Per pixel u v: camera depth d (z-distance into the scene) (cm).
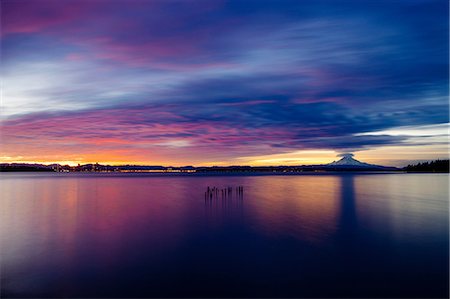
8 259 1694
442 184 8338
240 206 3744
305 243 1989
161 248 1891
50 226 2564
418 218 2872
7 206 3794
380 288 1303
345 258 1675
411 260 1642
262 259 1670
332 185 8019
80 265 1592
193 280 1392
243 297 1230
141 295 1254
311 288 1305
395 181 10350
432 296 1230
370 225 2541
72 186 7600
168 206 3772
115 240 2089
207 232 2317
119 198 4712
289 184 8556
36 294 1266
